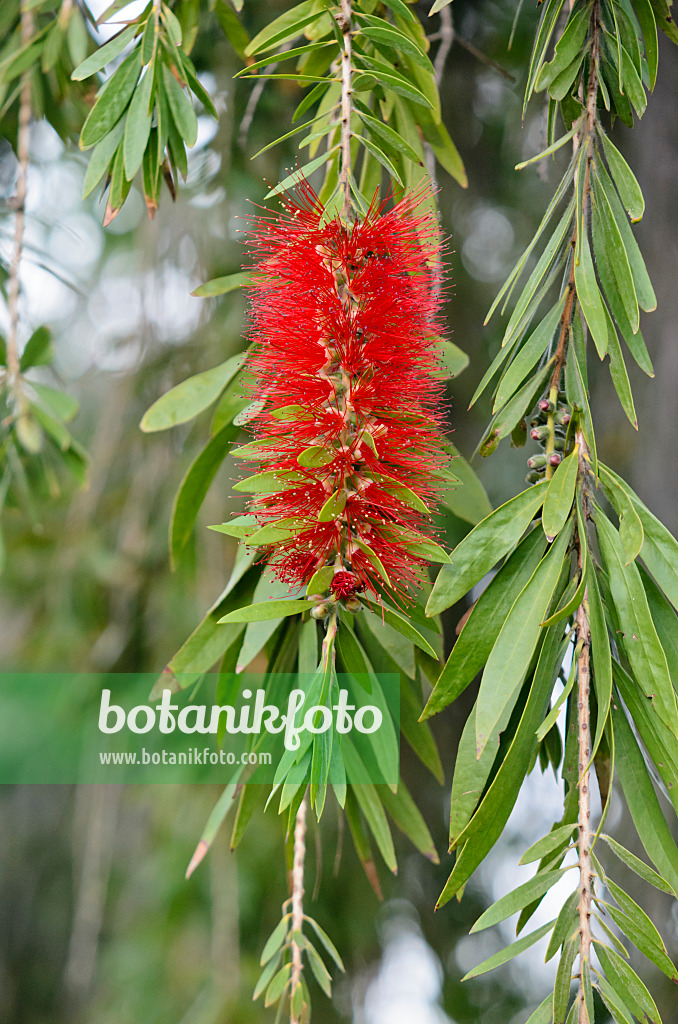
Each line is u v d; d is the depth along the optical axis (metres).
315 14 0.78
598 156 0.77
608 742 0.76
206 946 1.18
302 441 0.75
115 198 0.83
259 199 1.13
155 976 1.16
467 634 0.75
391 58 0.81
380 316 0.75
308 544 0.75
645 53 0.80
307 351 0.75
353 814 0.84
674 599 0.75
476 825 0.73
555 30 0.89
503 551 0.75
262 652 1.05
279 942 0.79
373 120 0.78
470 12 1.17
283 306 0.76
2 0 0.95
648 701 0.75
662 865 0.75
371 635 0.82
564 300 0.77
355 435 0.75
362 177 0.84
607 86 0.79
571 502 0.74
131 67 0.82
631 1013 0.72
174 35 0.82
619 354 0.76
